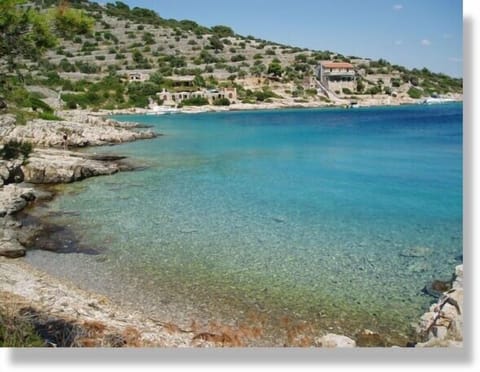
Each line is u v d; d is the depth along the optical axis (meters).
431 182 24.08
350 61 137.12
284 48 149.88
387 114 78.94
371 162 30.86
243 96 98.75
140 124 56.91
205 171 27.02
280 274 12.07
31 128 37.31
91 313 9.52
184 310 10.10
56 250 13.71
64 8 18.88
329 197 20.64
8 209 17.47
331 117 73.69
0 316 7.97
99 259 13.01
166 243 14.35
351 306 10.36
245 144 40.56
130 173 26.27
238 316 9.88
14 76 22.66
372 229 15.93
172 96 89.19
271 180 24.50
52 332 8.39
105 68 108.81
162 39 141.00
